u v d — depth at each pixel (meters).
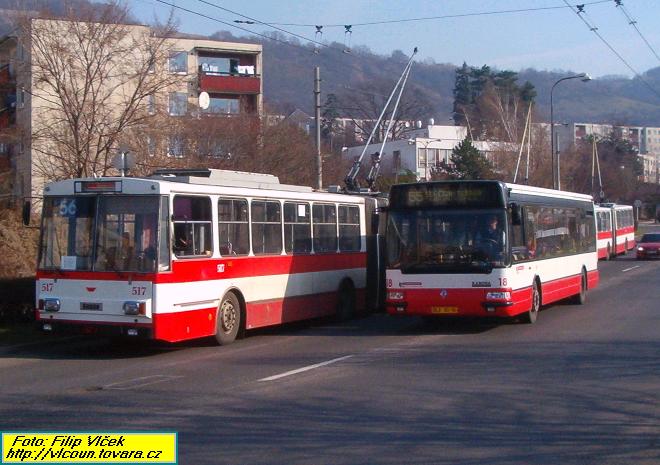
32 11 24.80
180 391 10.96
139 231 13.86
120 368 13.14
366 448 7.94
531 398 10.21
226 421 9.12
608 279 32.12
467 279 16.38
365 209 20.89
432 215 16.73
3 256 21.47
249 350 14.95
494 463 7.43
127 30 25.56
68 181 14.39
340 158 44.84
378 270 21.30
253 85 50.78
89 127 24.61
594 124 143.12
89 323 13.98
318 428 8.76
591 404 9.86
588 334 16.27
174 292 13.98
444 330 17.59
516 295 16.75
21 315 17.44
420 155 72.56
